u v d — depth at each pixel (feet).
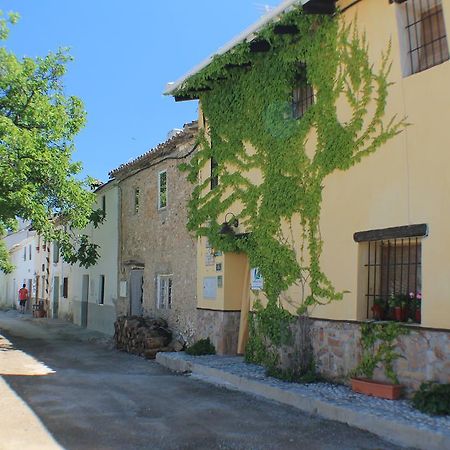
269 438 21.22
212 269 42.75
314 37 32.30
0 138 48.91
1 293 174.19
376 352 26.50
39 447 19.89
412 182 25.50
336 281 29.76
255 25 33.88
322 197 31.30
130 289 62.23
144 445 20.30
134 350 49.62
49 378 35.24
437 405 21.93
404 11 27.12
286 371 30.99
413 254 26.37
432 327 23.76
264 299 35.81
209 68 39.40
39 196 53.98
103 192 72.95
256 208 37.27
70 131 57.16
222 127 41.57
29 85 54.29
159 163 55.26
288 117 34.88
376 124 27.86
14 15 51.93
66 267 96.12
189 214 45.70
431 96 24.90
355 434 21.67
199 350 41.57
